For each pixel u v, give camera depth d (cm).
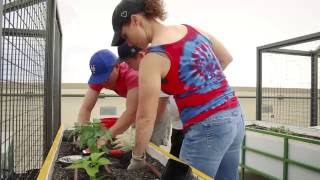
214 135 119
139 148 112
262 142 234
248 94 355
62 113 287
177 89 117
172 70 112
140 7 113
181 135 162
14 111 83
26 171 105
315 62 287
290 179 210
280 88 325
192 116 120
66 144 155
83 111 171
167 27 120
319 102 294
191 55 114
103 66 150
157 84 108
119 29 116
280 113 325
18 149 92
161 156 122
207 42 126
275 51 275
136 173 107
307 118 326
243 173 251
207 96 118
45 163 100
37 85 121
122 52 141
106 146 123
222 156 124
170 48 111
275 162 222
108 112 290
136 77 147
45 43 143
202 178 83
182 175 85
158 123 169
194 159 122
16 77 81
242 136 134
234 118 124
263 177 247
